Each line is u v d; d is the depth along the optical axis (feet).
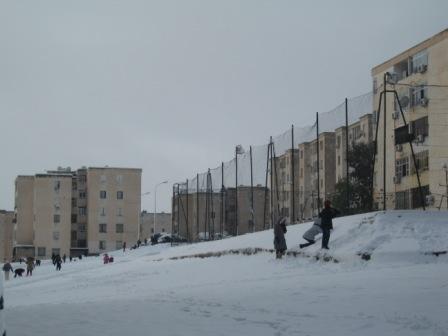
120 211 391.24
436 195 149.89
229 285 63.46
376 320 34.01
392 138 173.58
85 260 278.05
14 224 412.57
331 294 46.39
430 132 158.51
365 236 82.99
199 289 61.52
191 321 36.81
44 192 385.50
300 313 38.11
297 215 265.13
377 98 179.93
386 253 74.69
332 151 252.42
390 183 174.09
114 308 45.32
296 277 67.15
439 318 33.63
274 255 94.99
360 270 69.15
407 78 168.55
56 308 47.65
